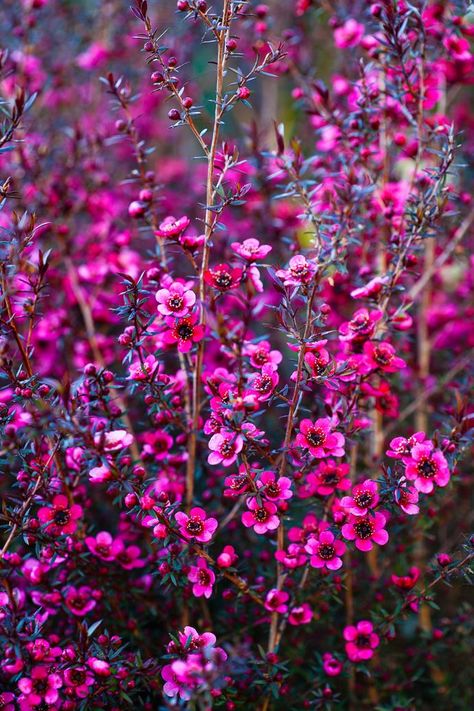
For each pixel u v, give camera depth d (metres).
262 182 0.62
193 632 0.48
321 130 0.58
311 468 0.51
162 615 0.55
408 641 0.61
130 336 0.49
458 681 0.58
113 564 0.53
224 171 0.50
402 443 0.49
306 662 0.57
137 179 0.56
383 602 0.59
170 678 0.48
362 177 0.57
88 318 0.61
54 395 0.50
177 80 0.50
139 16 0.50
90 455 0.49
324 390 0.55
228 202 0.50
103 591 0.53
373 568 0.59
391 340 0.58
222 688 0.49
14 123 0.50
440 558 0.50
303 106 0.63
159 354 0.51
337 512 0.49
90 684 0.49
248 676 0.52
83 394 0.49
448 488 0.54
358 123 0.55
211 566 0.51
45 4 0.68
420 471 0.49
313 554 0.49
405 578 0.51
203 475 0.56
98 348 0.61
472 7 0.55
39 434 0.47
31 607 0.54
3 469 0.55
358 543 0.49
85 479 0.55
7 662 0.49
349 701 0.58
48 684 0.48
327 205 0.57
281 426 0.61
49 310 0.61
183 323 0.50
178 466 0.54
